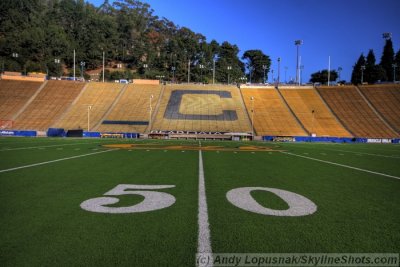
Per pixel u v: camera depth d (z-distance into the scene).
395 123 61.78
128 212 5.86
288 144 39.94
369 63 120.19
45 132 53.91
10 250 4.04
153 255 3.92
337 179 10.35
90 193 7.50
